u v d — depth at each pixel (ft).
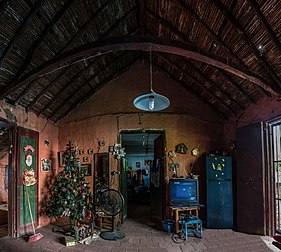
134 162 34.76
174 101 20.42
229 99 17.79
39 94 16.22
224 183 18.19
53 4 11.26
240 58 13.47
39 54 13.57
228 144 19.77
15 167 15.67
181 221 16.11
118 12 14.07
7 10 10.35
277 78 12.98
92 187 19.85
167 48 10.46
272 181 15.79
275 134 16.24
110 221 18.93
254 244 14.21
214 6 11.25
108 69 19.06
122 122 20.30
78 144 20.56
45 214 18.42
